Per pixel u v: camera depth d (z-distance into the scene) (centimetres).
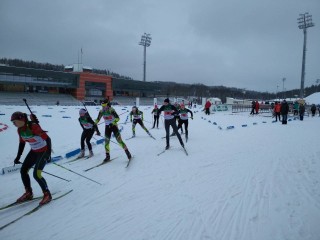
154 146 844
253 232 319
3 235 317
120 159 671
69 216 366
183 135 1096
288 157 681
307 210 373
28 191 412
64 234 319
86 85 5169
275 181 496
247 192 444
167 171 568
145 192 449
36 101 4250
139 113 1004
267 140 962
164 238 308
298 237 306
